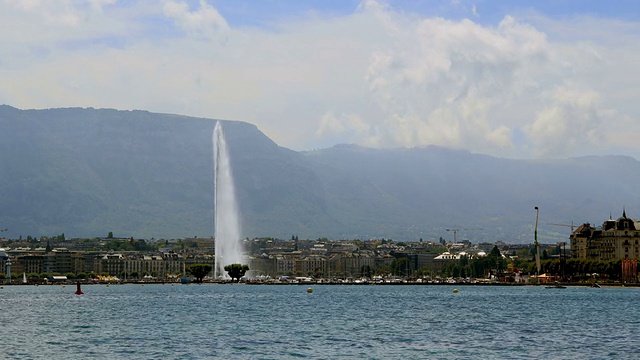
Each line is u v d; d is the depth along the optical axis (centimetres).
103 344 19900
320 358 17612
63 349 18912
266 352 18500
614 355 18275
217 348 19188
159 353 18262
